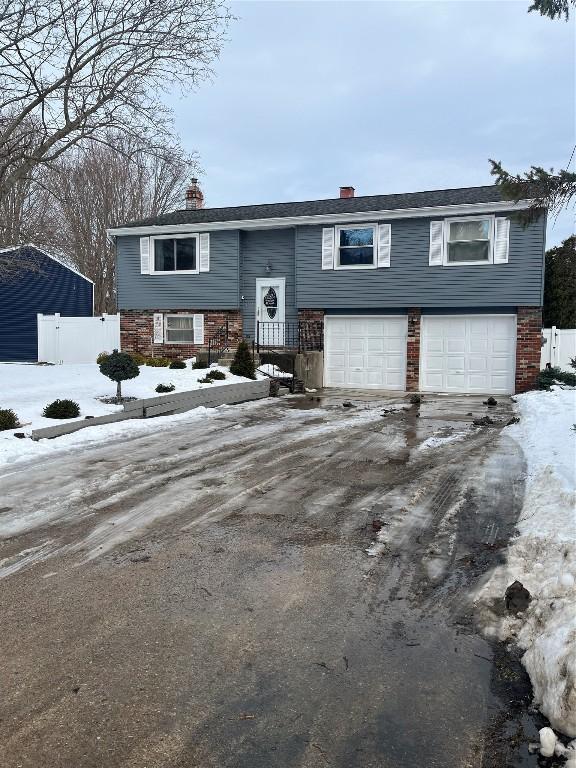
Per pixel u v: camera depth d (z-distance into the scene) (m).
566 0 5.98
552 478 6.09
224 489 6.66
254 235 19.30
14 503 6.08
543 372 16.05
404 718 2.84
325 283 18.20
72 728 2.74
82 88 11.88
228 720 2.81
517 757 2.59
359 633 3.60
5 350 23.30
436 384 17.27
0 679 3.11
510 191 5.67
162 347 20.27
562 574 3.73
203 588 4.20
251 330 19.45
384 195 20.12
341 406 13.75
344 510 5.93
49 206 25.78
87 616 3.78
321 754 2.60
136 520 5.61
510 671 3.21
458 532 5.24
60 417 10.03
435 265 16.92
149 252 20.17
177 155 14.42
